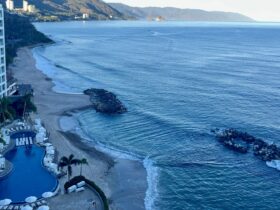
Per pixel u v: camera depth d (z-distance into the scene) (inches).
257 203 2596.0
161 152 3390.7
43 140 3280.0
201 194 2691.9
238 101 5113.2
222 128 4015.8
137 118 4315.9
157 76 6717.5
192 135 3809.1
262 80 6540.4
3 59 4153.5
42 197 2395.4
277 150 3395.7
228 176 2960.1
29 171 2736.2
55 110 4488.2
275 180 2903.5
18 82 5841.5
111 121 4207.7
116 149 3435.0
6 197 2381.9
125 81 6294.3
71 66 7618.1
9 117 3444.9
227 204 2578.7
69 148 3316.9
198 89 5757.9
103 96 5132.9
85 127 4003.4
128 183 2802.7
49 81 6122.1
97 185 2716.5
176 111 4601.4
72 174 2810.0
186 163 3171.8
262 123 4224.9
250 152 3400.6
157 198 2615.7
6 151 3048.7
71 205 2342.5
